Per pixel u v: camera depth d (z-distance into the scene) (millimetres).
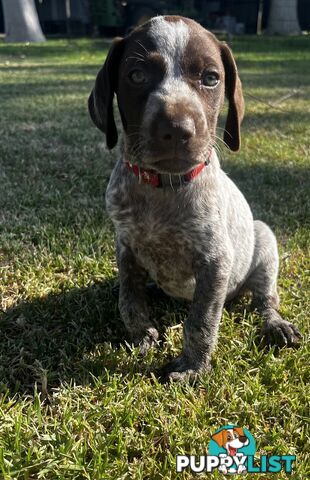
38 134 1165
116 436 389
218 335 509
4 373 455
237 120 492
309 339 500
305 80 1965
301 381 452
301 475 367
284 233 725
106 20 4238
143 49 422
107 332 522
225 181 511
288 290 596
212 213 456
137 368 470
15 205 777
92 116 492
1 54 2949
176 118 385
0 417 400
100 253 647
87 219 735
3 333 510
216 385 443
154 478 367
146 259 490
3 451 370
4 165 958
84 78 2053
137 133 428
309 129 1230
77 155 1015
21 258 636
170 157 396
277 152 1053
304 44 3398
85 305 551
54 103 1520
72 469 364
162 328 538
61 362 469
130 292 505
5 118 1317
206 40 433
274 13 4383
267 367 461
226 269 463
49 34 4770
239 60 2633
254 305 564
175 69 415
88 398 428
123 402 419
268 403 425
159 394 432
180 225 450
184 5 4082
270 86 1818
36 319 530
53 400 425
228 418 418
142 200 455
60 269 623
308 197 829
